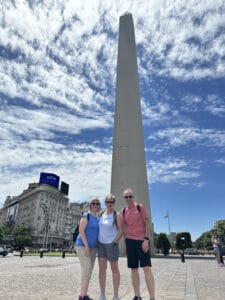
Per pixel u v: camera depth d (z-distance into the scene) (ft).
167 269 49.60
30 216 370.32
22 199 416.05
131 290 24.49
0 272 41.68
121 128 107.65
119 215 19.34
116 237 18.89
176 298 20.35
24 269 47.83
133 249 18.74
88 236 18.69
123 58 115.85
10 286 26.22
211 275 38.42
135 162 102.99
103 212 19.92
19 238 297.94
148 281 17.81
